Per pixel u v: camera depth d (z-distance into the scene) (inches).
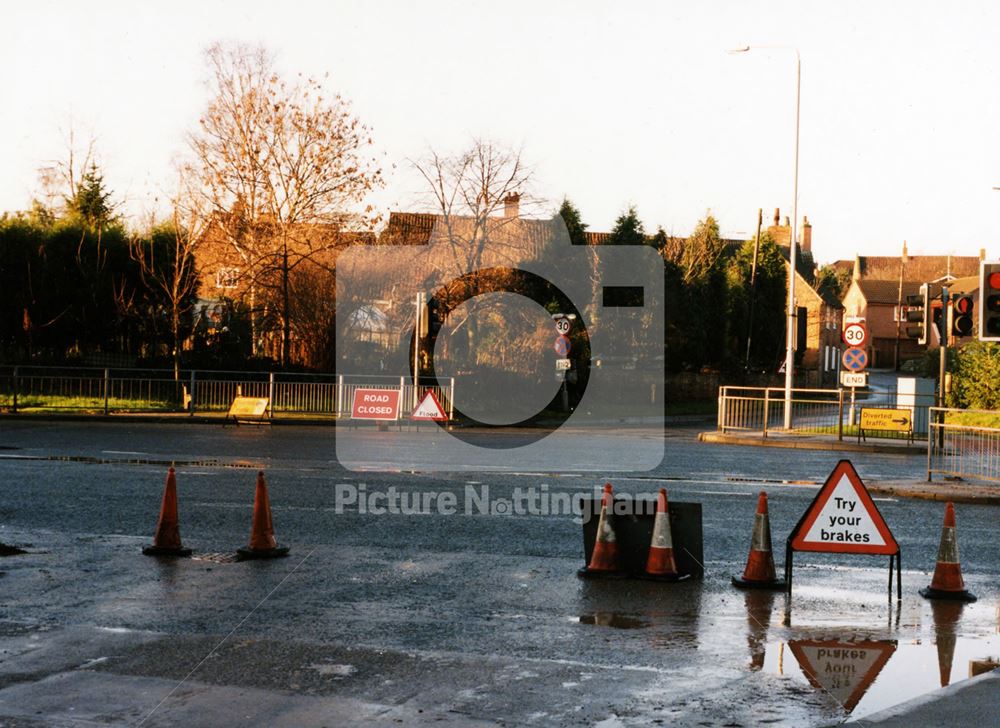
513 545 425.4
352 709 226.5
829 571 393.1
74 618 301.9
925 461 897.5
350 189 1461.6
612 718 223.9
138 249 1416.1
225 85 1475.1
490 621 306.5
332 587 346.3
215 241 1499.8
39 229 1485.0
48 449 778.2
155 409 1213.1
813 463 840.3
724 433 1130.0
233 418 1168.8
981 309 674.2
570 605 327.9
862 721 221.5
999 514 553.0
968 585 373.1
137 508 496.1
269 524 396.2
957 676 260.8
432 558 396.2
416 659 265.6
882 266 5398.6
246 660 262.2
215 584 346.9
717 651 278.7
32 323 1446.9
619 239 1774.1
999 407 1328.7
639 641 287.3
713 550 426.3
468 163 1457.9
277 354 1518.2
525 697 236.8
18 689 236.7
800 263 3715.6
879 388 2632.9
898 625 312.2
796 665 267.4
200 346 1480.1
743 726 220.5
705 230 2155.5
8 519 462.3
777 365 2438.5
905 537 470.9
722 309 2151.8
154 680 244.7
